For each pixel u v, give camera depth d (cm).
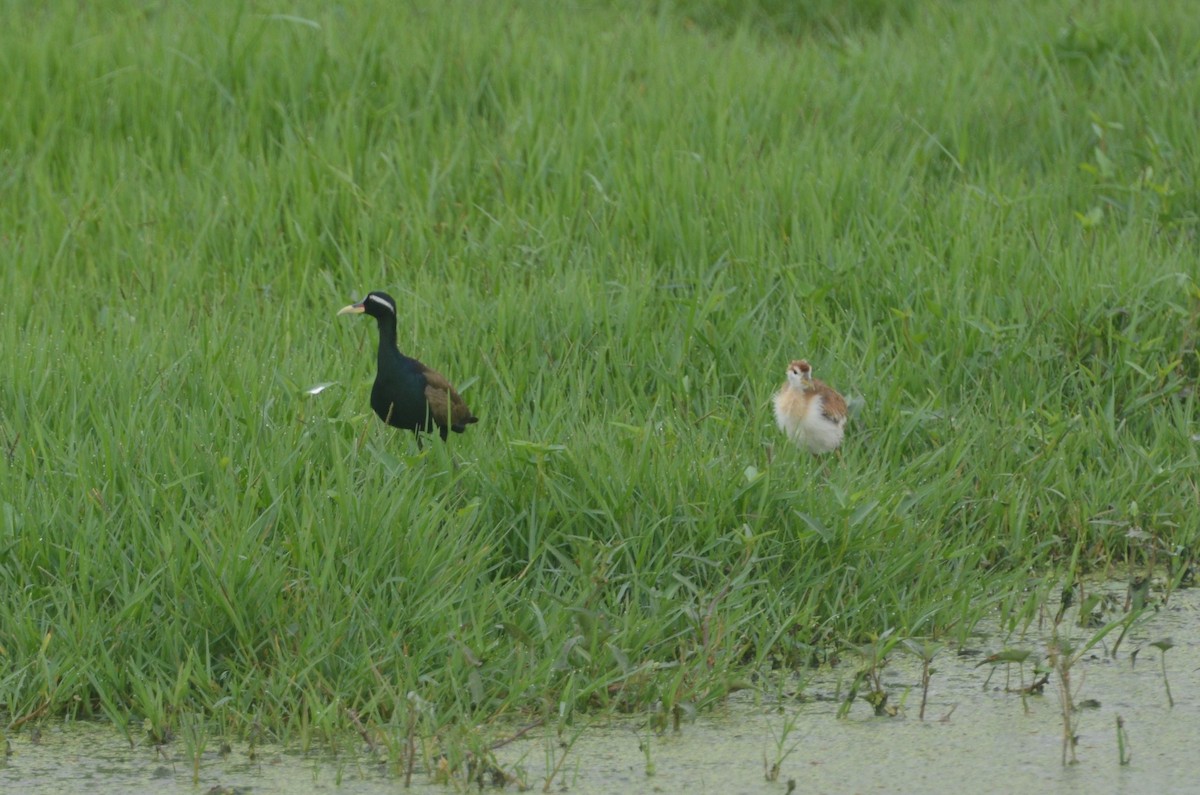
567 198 1778
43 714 1012
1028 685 1088
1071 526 1319
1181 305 1588
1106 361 1509
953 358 1511
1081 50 2244
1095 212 1695
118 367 1333
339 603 1060
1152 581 1273
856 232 1703
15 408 1264
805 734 1014
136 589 1041
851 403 1364
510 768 956
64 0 2300
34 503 1118
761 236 1673
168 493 1133
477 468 1221
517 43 2181
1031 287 1606
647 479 1206
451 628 1059
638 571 1150
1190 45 2258
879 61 2278
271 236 1698
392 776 949
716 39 2572
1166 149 1912
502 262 1645
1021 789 935
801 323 1527
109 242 1698
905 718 1040
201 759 966
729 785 941
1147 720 1034
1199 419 1488
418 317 1497
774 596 1153
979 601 1205
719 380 1448
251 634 1048
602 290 1547
